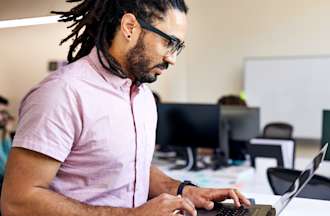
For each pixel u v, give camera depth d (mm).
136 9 953
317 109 5305
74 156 972
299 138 5430
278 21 5559
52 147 898
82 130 949
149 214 929
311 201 1475
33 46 3330
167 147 3225
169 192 1294
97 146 973
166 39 974
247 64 5711
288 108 5473
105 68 997
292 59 5430
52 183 982
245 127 3215
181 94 6145
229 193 1254
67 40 1125
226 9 5891
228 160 3221
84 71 983
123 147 1014
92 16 1000
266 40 5648
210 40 6039
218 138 2904
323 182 1812
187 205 966
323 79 5258
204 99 6148
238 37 5832
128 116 1036
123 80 1017
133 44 976
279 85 5520
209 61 6066
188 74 6250
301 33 5426
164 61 1001
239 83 5867
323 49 5305
